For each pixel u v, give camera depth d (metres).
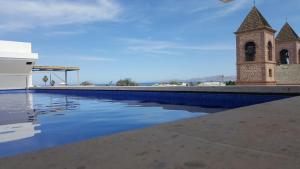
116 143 1.92
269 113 3.25
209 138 2.03
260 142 1.90
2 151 3.57
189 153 1.66
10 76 23.50
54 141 4.16
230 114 3.24
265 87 7.98
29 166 1.44
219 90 9.27
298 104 4.14
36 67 26.27
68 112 8.07
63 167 1.43
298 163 1.46
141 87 12.40
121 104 10.44
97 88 15.64
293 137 2.03
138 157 1.59
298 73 24.56
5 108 9.66
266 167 1.40
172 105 9.68
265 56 21.27
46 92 22.23
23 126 5.59
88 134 4.70
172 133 2.23
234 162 1.49
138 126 5.49
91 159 1.56
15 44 23.27
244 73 22.55
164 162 1.49
